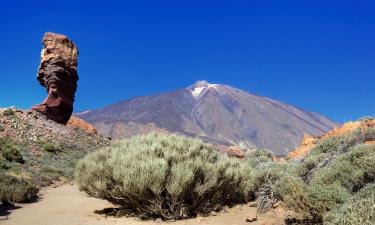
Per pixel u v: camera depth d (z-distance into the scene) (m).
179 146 13.99
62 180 28.62
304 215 9.28
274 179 14.17
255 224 10.22
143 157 12.59
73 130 57.06
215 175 12.72
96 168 12.96
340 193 9.18
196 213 12.22
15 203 16.77
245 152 41.47
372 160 9.84
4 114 50.25
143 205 11.99
